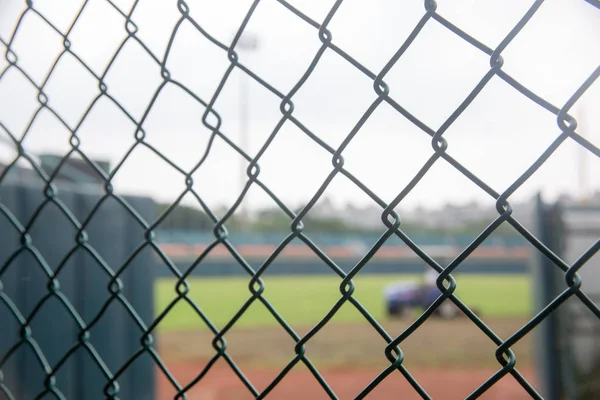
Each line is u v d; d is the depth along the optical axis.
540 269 5.27
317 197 0.91
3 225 3.26
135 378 4.71
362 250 33.34
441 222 33.50
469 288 25.56
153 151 1.09
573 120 0.69
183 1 1.02
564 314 5.14
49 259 3.69
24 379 3.41
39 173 1.28
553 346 5.19
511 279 29.75
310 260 29.67
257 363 12.20
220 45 0.98
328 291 24.00
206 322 1.07
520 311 19.22
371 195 0.85
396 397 9.61
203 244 29.62
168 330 16.16
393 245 33.62
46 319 3.62
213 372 11.35
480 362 12.13
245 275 28.55
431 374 11.21
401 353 0.84
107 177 1.16
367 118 0.84
